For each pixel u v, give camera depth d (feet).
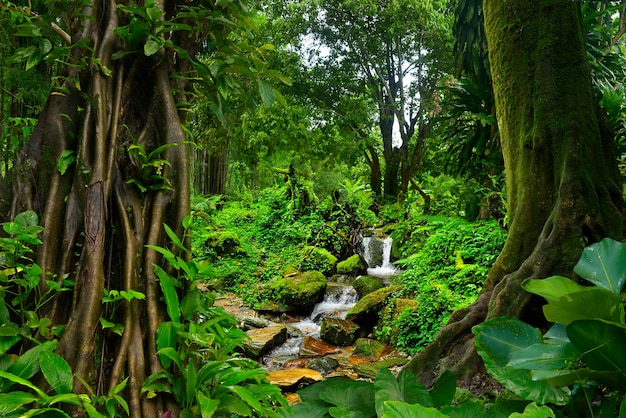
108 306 5.90
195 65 7.04
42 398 4.69
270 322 23.18
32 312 5.37
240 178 66.44
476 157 22.67
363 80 54.08
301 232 31.48
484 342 7.06
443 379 7.80
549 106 10.98
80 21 6.55
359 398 7.69
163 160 6.47
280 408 6.98
